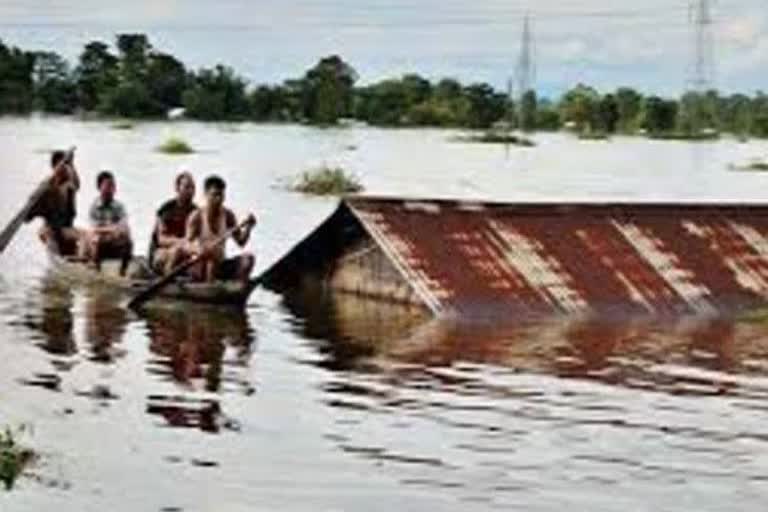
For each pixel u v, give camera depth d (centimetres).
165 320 3681
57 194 4525
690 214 4384
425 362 3206
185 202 4159
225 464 2314
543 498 2173
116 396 2773
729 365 3231
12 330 3462
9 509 2052
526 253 4069
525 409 2748
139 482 2202
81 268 4284
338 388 2908
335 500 2144
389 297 4088
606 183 10719
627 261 4122
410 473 2288
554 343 3456
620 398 2862
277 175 10350
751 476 2311
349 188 8862
